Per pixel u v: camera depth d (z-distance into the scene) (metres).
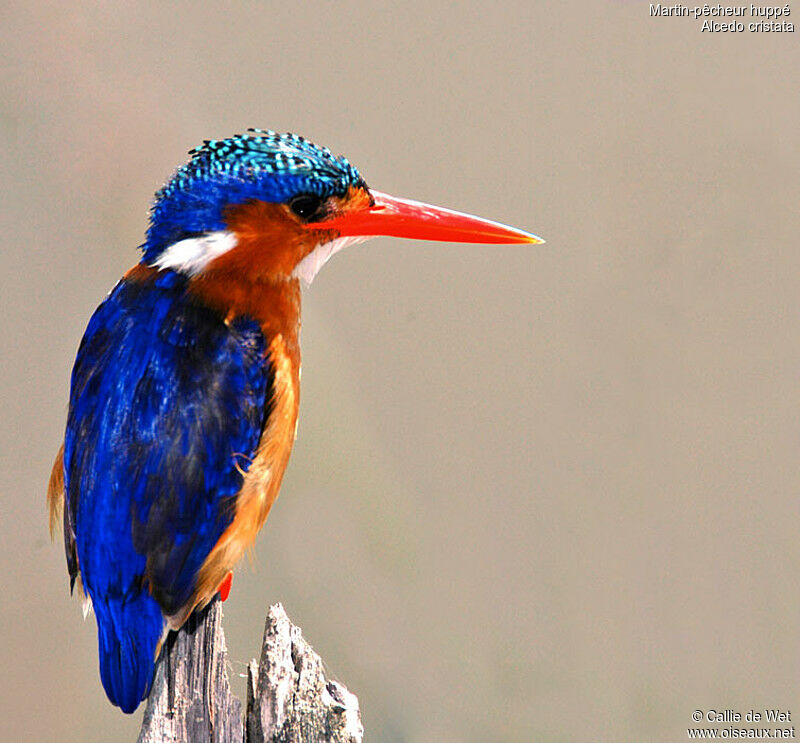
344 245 9.23
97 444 7.82
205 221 8.50
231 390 8.20
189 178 8.56
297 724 6.88
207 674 7.43
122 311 8.43
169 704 7.25
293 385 8.84
